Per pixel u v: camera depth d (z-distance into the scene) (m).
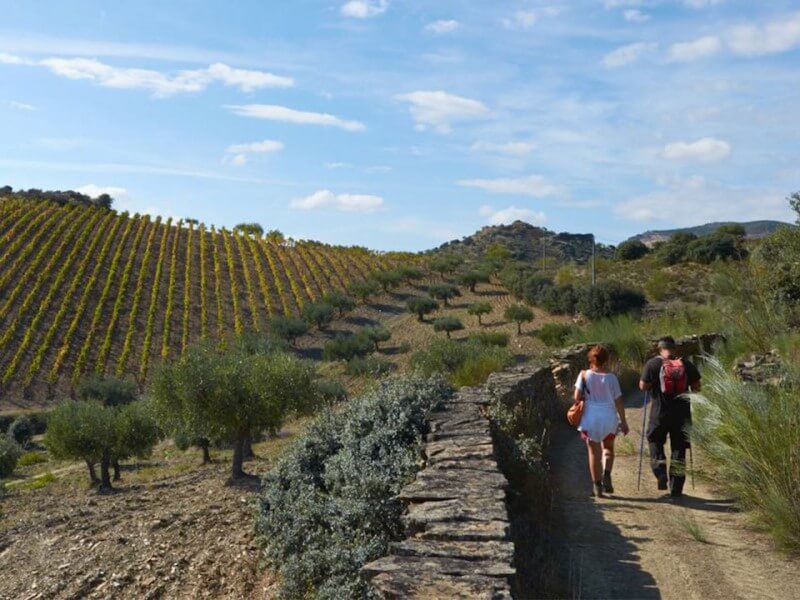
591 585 5.29
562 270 71.38
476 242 167.88
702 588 5.22
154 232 96.12
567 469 8.95
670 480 8.12
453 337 59.38
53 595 9.30
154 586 8.66
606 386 7.80
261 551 8.73
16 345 58.28
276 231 113.25
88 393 50.44
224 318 71.94
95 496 20.48
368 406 7.91
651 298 48.66
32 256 76.56
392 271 86.12
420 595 3.54
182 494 16.12
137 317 68.19
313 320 68.69
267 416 20.44
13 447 33.19
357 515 6.17
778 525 6.03
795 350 11.00
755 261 14.92
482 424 6.95
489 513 4.59
